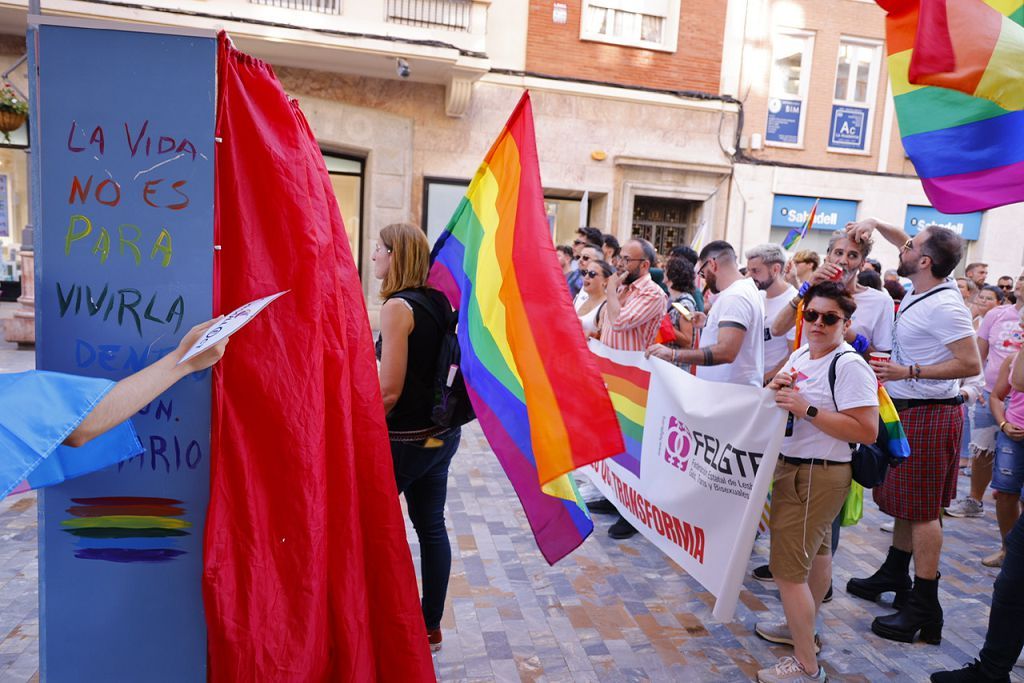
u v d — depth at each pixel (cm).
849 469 271
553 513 239
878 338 372
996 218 1412
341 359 195
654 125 1237
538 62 1170
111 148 169
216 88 171
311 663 187
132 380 154
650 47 1211
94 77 167
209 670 183
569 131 1202
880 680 285
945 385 328
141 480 178
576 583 358
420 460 265
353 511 198
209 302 175
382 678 212
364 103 1105
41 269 171
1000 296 713
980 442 487
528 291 228
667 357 368
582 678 276
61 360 174
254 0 962
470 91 1102
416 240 268
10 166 1026
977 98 255
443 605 298
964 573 397
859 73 1335
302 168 183
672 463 326
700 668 287
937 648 312
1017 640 262
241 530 179
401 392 260
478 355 251
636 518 361
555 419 217
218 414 178
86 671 182
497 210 251
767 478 262
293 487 182
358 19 1002
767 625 320
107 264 172
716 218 1302
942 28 251
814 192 1330
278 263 181
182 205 172
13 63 980
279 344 181
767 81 1280
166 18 925
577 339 218
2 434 135
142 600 182
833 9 1283
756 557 409
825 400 264
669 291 586
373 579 210
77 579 180
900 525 346
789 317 405
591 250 512
